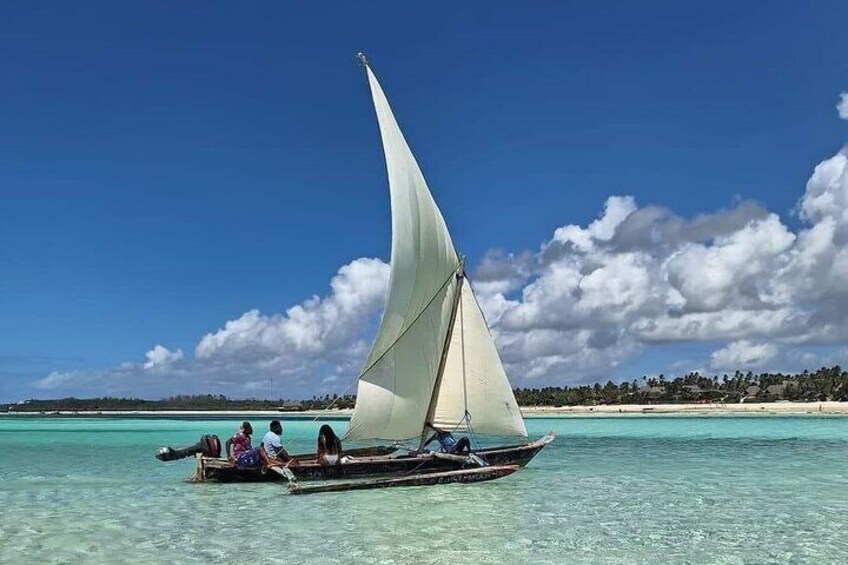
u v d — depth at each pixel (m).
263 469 23.27
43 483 25.41
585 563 13.54
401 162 24.03
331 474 23.20
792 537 15.74
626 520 17.59
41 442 54.56
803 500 20.83
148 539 15.59
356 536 15.75
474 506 19.47
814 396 151.50
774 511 18.92
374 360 23.94
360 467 23.50
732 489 23.17
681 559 13.87
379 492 21.69
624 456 36.75
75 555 14.22
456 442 25.41
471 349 25.19
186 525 17.06
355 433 23.78
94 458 37.47
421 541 15.27
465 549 14.59
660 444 46.81
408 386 24.66
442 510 18.86
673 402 164.88
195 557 14.00
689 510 19.03
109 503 20.42
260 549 14.61
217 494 21.70
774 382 172.62
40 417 184.62
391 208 23.52
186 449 24.39
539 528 16.61
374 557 13.95
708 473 28.09
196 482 24.20
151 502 20.45
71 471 29.88
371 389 23.95
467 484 23.36
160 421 128.88
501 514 18.30
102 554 14.29
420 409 24.97
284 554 14.20
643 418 107.44
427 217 24.48
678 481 25.25
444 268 25.05
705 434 59.53
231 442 25.05
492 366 25.00
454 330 25.28
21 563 13.59
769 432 62.00
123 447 47.59
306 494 21.41
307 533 16.08
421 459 24.33
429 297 24.73
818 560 13.80
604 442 49.25
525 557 13.98
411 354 24.62
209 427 90.62
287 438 58.47
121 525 17.14
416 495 21.23
